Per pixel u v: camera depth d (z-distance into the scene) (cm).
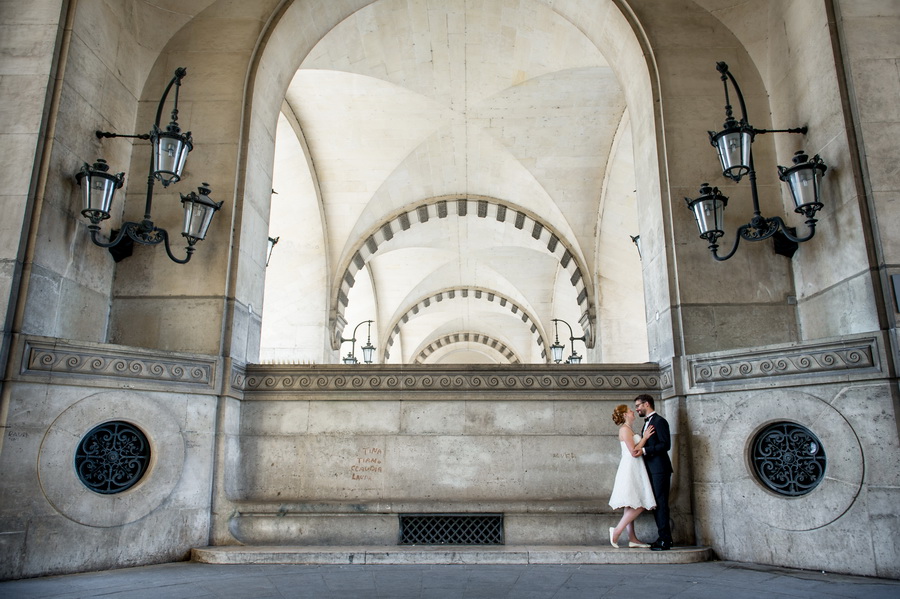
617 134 1569
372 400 783
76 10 697
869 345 604
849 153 663
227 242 773
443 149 1680
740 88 835
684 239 779
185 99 825
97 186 670
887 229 631
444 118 1556
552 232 1861
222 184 795
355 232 1816
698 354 721
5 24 680
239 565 625
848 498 591
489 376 789
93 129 725
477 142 1652
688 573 576
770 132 745
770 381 658
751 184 727
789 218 781
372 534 711
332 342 1788
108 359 648
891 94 671
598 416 779
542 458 765
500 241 2147
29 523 573
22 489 575
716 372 704
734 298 761
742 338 748
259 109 859
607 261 1788
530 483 757
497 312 2981
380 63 1348
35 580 549
